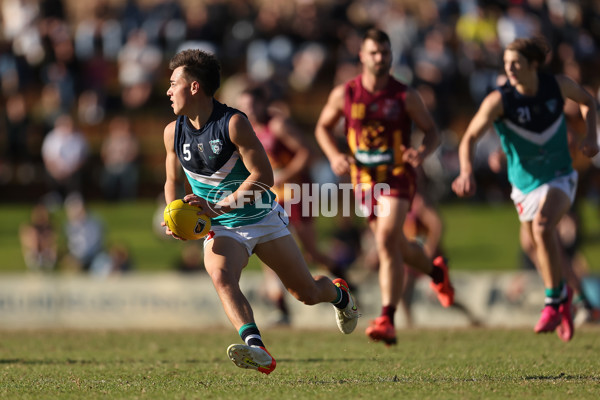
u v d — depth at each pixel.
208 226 16.12
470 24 59.66
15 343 27.19
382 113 23.17
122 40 66.06
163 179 58.62
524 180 22.42
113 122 61.59
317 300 17.36
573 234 35.59
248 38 64.19
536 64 21.55
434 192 53.78
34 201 57.72
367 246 41.72
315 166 49.75
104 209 55.03
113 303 36.44
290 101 62.34
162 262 45.88
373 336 22.58
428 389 15.90
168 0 65.75
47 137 58.88
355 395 15.12
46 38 62.19
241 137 15.66
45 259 45.28
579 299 29.05
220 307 36.06
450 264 45.38
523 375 18.09
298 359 22.17
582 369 19.12
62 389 16.22
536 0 59.09
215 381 17.48
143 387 16.45
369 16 67.75
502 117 22.11
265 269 35.03
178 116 16.59
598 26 59.50
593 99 22.28
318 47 63.41
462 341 26.41
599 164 50.47
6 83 62.97
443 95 56.09
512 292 34.59
